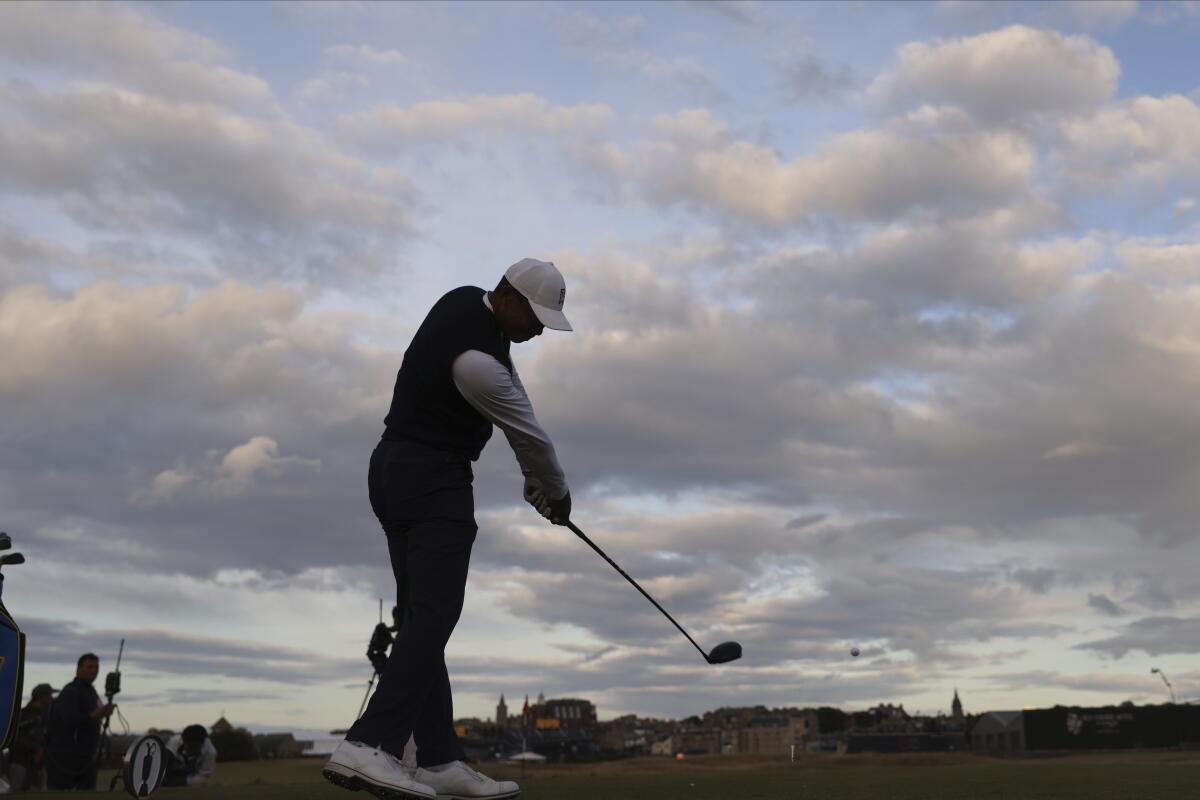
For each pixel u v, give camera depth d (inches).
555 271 140.7
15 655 181.6
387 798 131.7
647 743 7101.4
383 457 142.2
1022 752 2378.2
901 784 226.7
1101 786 207.3
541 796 196.9
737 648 177.5
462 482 141.3
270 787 250.4
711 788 215.8
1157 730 2353.6
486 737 4972.9
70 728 357.7
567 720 7180.1
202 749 395.2
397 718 134.1
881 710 5831.7
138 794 200.4
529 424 138.5
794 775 283.1
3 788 376.5
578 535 160.9
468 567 142.3
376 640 197.5
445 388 137.9
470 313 138.9
